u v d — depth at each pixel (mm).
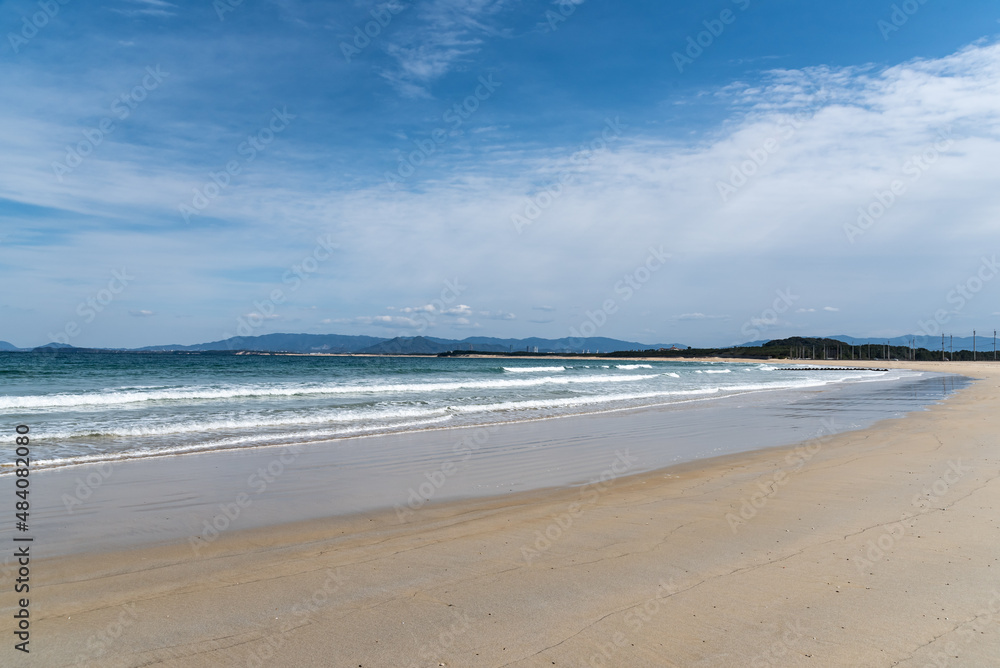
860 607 4238
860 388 36438
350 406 19406
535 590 4590
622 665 3455
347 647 3680
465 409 19594
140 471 9664
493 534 6203
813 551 5480
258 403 20078
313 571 5070
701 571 4980
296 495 8188
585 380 38406
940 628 3918
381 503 7758
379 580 4836
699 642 3729
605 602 4348
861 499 7520
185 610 4242
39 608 4277
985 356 134500
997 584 4641
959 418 17438
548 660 3514
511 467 10359
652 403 23641
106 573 5055
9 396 18891
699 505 7371
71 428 13359
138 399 19922
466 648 3660
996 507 6980
